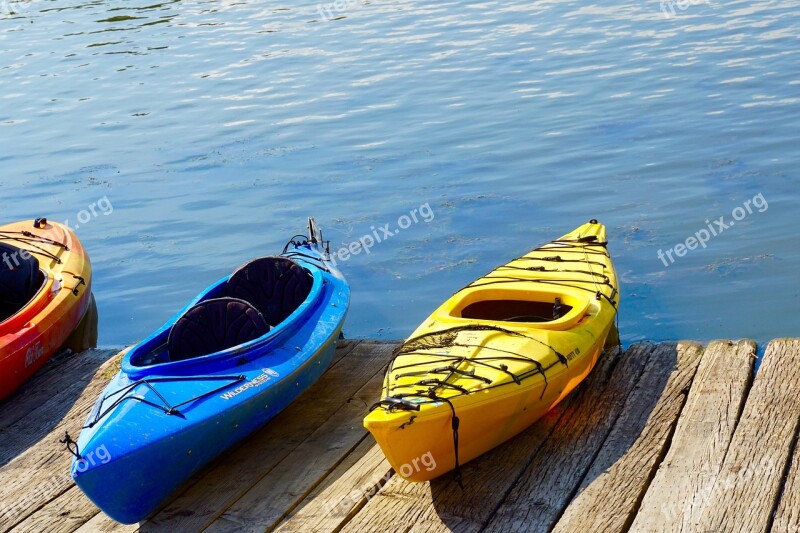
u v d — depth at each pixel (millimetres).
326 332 6531
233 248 10281
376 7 23500
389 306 8680
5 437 6449
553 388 5668
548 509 4895
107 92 17438
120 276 9914
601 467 5207
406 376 5508
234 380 5773
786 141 11922
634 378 6195
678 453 5188
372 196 11352
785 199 10188
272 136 14070
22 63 20156
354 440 5871
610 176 11344
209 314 6281
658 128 12898
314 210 11078
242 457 5852
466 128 13672
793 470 4898
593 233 7832
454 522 4875
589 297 6535
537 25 19984
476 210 10656
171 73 18438
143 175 12844
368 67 17672
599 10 20922
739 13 19359
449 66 17297
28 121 15992
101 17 24672
